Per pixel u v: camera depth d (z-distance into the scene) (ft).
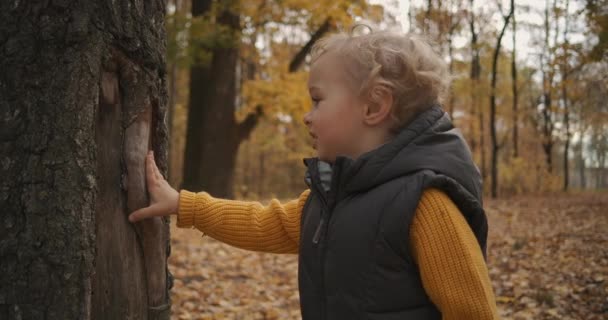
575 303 13.62
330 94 4.74
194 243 21.58
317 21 35.50
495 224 29.04
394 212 4.25
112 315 4.92
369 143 4.71
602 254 18.53
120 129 5.01
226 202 5.67
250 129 39.50
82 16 4.54
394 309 4.32
